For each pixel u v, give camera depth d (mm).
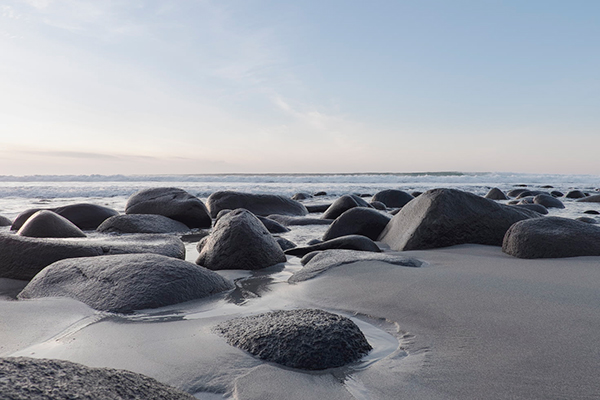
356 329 2143
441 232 5055
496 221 5215
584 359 1832
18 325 2441
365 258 3973
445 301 2725
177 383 1753
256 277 3938
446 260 4191
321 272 3680
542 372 1737
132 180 31281
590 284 3010
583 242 4148
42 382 1046
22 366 1092
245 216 4633
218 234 4535
